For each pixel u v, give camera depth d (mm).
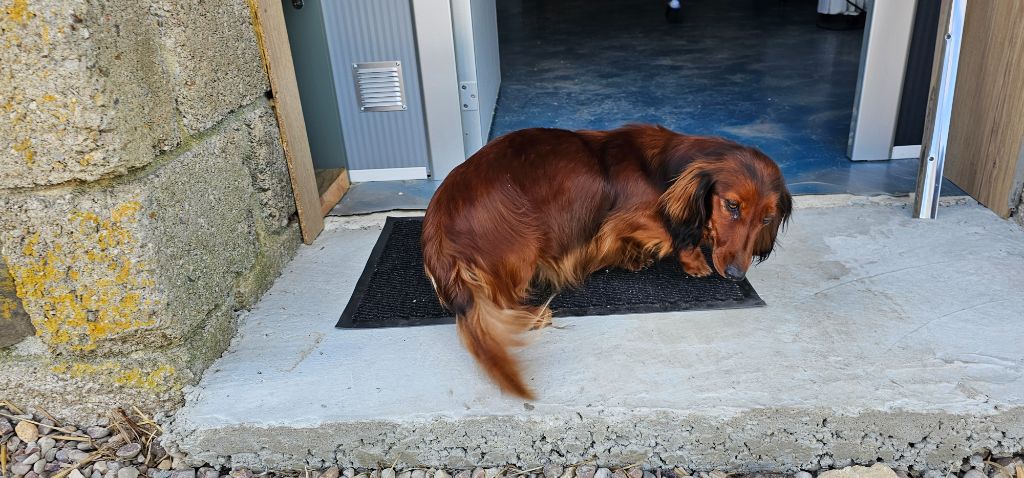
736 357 1825
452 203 1952
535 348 1895
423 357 1901
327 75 2965
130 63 1604
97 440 1841
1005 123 2420
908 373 1736
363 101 3033
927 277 2154
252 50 2230
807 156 3156
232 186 2086
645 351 1864
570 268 2119
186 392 1816
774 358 1813
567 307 2082
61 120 1486
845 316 1977
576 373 1797
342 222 2783
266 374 1865
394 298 2203
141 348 1773
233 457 1764
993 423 1637
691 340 1900
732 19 6426
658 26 6270
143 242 1638
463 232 1909
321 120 3053
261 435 1718
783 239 2436
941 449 1682
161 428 1792
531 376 1795
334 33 2910
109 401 1825
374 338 1996
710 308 2039
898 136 3059
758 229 1908
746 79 4402
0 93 1456
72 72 1446
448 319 2070
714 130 3518
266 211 2330
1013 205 2455
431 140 3111
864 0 5586
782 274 2211
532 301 2115
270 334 2047
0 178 1545
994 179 2516
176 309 1767
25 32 1409
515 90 4402
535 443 1725
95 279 1659
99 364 1783
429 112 3053
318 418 1704
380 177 3191
